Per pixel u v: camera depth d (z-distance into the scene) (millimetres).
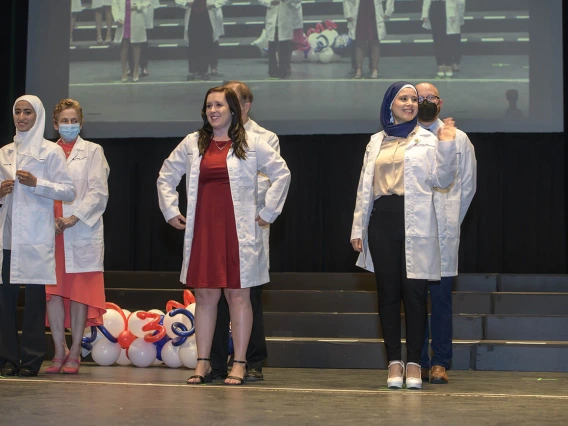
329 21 8039
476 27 7871
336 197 8258
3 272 3943
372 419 2699
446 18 7902
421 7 7938
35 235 3939
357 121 7996
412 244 3623
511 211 7996
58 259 4215
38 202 3965
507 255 8023
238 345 3721
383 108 3828
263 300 5930
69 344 5184
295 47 8062
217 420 2645
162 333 4621
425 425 2592
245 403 3045
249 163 3760
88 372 4328
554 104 7781
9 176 3994
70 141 4348
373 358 4859
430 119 3934
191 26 8203
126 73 8258
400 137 3771
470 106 7867
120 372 4363
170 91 8219
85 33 8312
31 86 8328
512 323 5184
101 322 4562
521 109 7820
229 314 4004
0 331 3947
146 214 8531
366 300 5820
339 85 8023
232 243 3695
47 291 4168
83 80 8297
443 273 3875
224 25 8164
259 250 3756
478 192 8000
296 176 8273
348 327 5309
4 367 3967
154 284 6766
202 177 3756
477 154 7953
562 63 7770
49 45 8328
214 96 3766
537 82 7801
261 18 8125
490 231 8023
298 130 8055
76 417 2678
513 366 4734
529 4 7816
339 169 8234
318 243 8312
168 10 8227
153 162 8484
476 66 7863
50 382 3672
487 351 4762
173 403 3020
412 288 3635
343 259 8281
